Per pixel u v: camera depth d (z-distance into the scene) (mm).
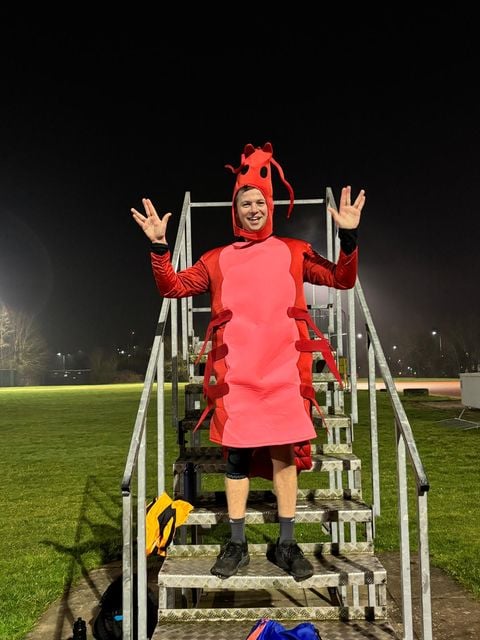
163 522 3182
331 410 4340
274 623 2621
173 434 13844
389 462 9586
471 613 3975
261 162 3236
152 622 3488
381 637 2707
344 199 2938
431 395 24391
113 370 67500
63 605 4254
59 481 8789
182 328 4953
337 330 5000
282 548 3023
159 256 3066
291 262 3107
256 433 2877
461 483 7828
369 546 3191
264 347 2951
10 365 65375
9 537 5961
